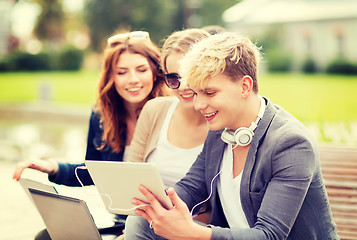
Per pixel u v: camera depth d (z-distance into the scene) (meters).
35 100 18.14
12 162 6.96
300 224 1.86
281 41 35.19
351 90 18.78
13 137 10.60
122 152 2.98
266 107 1.93
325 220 1.88
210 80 1.80
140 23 35.41
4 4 34.72
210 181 2.09
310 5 35.94
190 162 2.47
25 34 44.12
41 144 9.45
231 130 1.96
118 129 2.94
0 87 23.88
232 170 2.01
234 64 1.81
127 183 1.86
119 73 2.87
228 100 1.82
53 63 36.62
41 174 6.00
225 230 1.74
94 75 32.47
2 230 4.03
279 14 36.28
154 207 1.78
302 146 1.80
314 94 17.27
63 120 14.16
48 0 42.09
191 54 1.86
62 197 2.05
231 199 2.00
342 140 4.49
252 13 37.31
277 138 1.83
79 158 7.67
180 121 2.53
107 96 2.92
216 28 3.01
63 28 43.72
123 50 2.84
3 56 35.41
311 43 35.38
